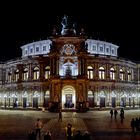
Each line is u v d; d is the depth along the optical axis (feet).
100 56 291.58
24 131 123.34
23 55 346.95
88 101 279.08
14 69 318.24
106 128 134.62
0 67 338.95
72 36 274.16
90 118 188.14
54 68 272.51
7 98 324.80
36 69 294.66
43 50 324.19
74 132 110.73
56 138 104.22
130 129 130.82
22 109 284.41
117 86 301.84
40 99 286.25
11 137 106.52
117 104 299.99
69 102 275.59
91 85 284.00
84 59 273.54
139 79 334.85
